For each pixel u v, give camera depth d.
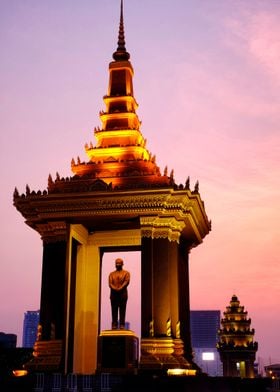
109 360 35.97
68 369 36.34
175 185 37.44
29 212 39.53
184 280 44.31
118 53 46.69
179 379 30.73
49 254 38.72
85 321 41.22
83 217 38.25
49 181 40.62
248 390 39.34
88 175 40.78
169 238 37.84
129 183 39.22
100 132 43.44
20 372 34.84
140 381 30.81
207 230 47.50
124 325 37.72
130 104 45.06
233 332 89.12
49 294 37.78
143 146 44.62
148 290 36.25
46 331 37.06
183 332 41.91
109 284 38.44
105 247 43.25
